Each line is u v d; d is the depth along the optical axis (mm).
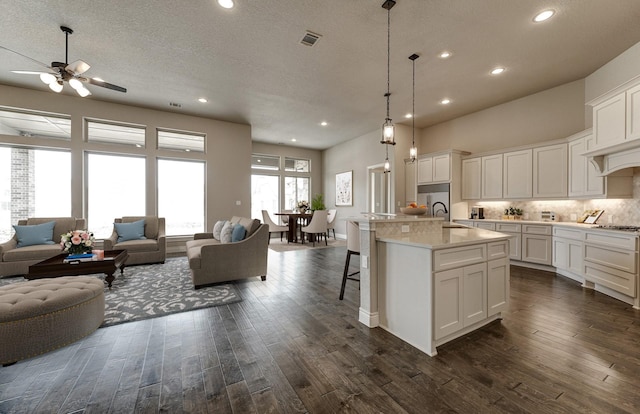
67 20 2824
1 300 1891
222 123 6293
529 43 3189
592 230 3252
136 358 1886
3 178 4660
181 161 6109
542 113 4559
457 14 2697
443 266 1985
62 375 1688
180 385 1600
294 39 3139
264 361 1852
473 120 5645
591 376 1657
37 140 4727
